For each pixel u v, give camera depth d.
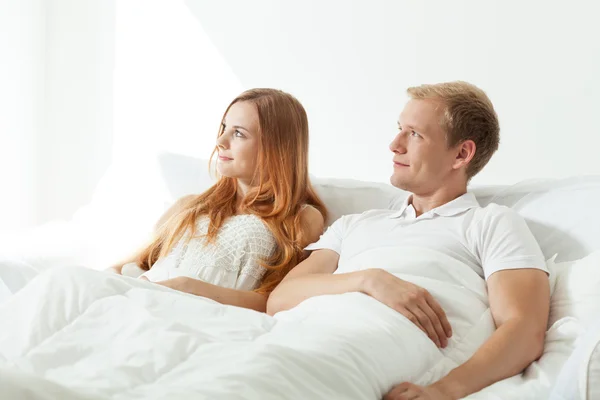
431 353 1.23
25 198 2.92
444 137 1.54
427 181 1.55
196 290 1.58
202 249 1.76
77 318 1.13
